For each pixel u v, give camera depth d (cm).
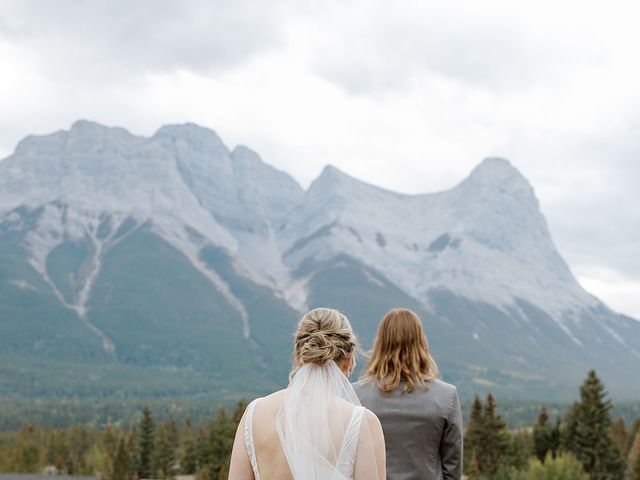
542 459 7719
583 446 7144
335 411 430
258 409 443
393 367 600
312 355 440
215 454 9150
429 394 594
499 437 7969
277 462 422
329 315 462
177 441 13962
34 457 12525
